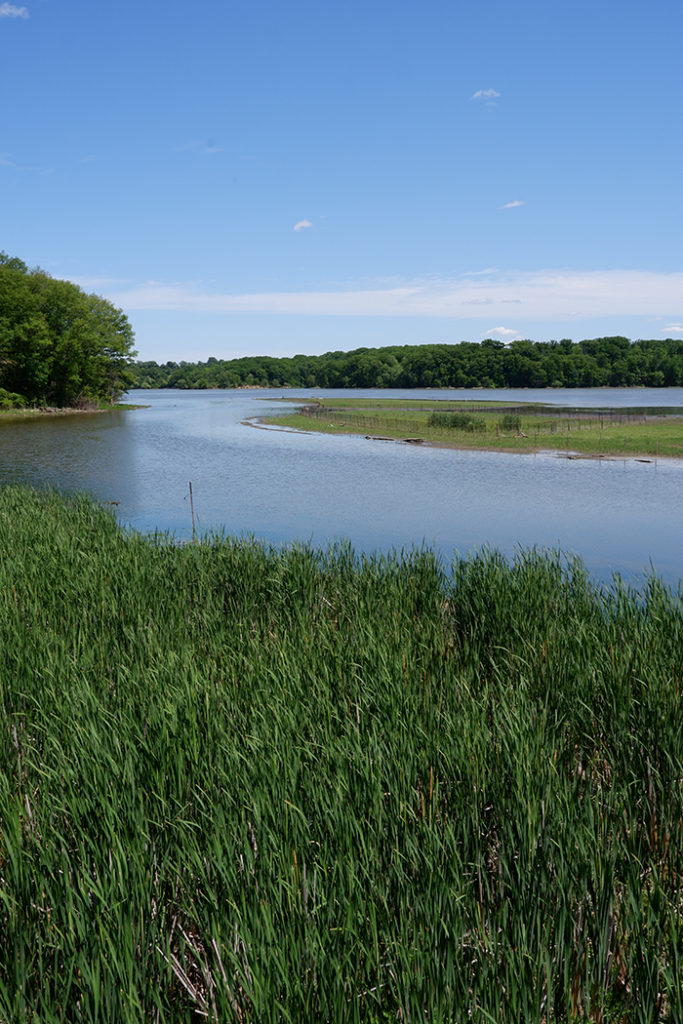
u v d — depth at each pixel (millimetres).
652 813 4086
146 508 23609
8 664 6008
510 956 2818
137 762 4055
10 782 4219
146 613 7707
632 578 14664
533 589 8164
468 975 2922
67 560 9867
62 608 7883
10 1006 2617
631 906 3205
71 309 86062
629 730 4953
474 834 3672
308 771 3941
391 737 4379
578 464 35781
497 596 7953
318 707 4859
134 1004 2611
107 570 9250
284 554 10383
